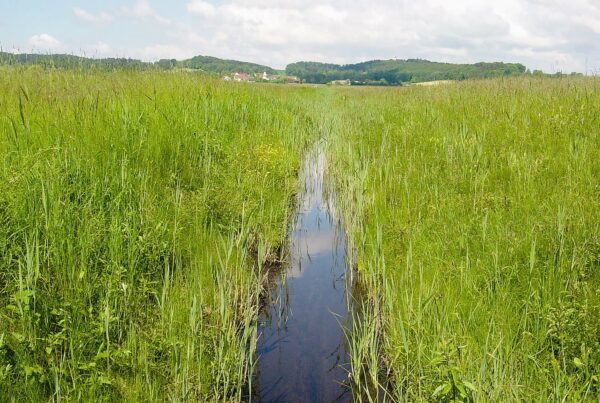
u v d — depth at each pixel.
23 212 4.11
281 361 4.25
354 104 19.88
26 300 3.23
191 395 3.38
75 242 4.11
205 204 5.92
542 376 3.01
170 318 3.79
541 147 6.98
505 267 4.06
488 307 3.77
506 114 8.63
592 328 3.22
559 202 4.90
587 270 3.98
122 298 3.91
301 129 13.70
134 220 4.62
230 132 9.16
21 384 2.98
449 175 6.52
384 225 5.78
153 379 3.36
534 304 3.63
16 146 4.98
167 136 6.95
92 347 3.43
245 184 7.04
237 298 4.80
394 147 8.70
